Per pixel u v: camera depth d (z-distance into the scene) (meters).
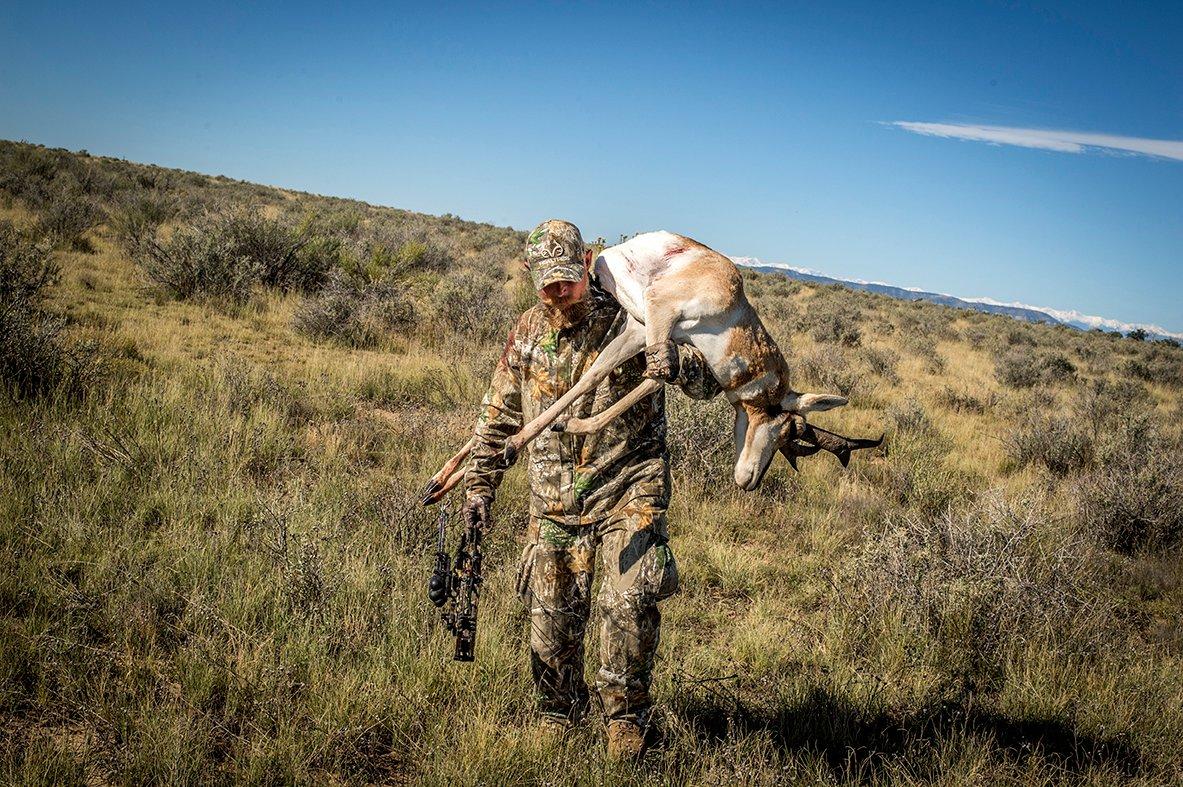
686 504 6.74
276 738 2.99
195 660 3.36
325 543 4.57
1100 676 4.38
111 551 4.24
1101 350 32.72
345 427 7.37
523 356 2.78
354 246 20.30
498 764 2.90
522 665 3.68
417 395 9.45
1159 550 7.08
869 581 5.11
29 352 6.98
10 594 3.73
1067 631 4.71
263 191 49.97
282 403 7.77
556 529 2.79
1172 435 12.34
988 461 10.16
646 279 2.66
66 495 4.74
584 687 3.12
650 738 2.90
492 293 14.89
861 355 18.72
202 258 13.73
